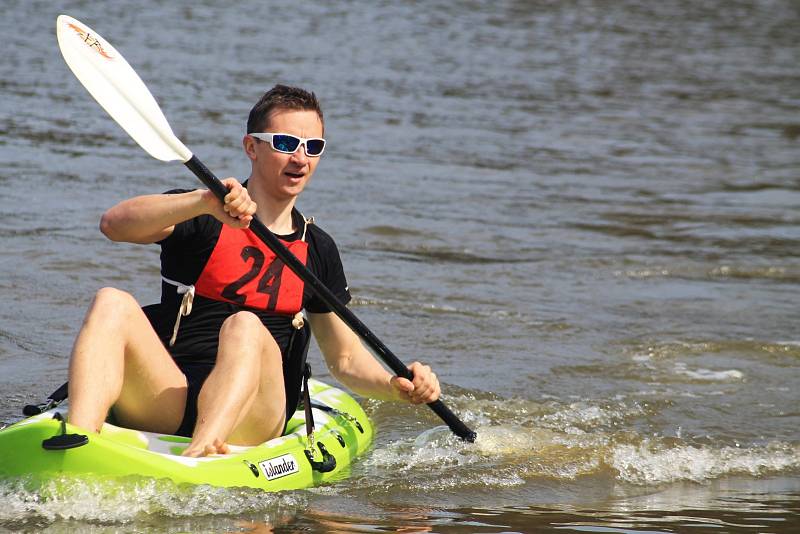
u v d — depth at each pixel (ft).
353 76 225.56
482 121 193.57
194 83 202.18
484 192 141.79
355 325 57.26
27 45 232.32
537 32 309.42
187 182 134.31
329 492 54.24
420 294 97.81
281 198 56.39
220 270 54.90
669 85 246.47
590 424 69.77
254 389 53.21
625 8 364.99
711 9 375.25
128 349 51.37
